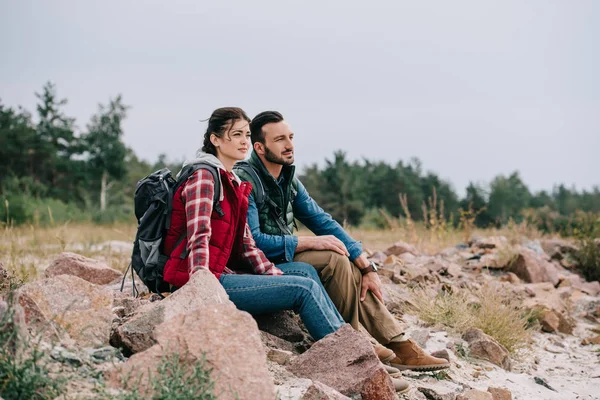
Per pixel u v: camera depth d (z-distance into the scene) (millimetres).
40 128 46469
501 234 11836
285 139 4168
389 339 4078
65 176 45938
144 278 3699
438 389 3842
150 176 3725
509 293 6902
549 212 17125
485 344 5117
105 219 26453
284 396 3137
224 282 3672
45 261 6945
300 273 3904
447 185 53469
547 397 4438
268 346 3955
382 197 49094
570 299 7770
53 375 2699
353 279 4055
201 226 3475
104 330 3260
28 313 3115
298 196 4496
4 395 2490
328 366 3465
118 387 2738
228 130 3730
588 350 6098
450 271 7828
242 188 3781
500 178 53500
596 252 9969
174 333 2934
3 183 36281
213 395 2676
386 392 3363
